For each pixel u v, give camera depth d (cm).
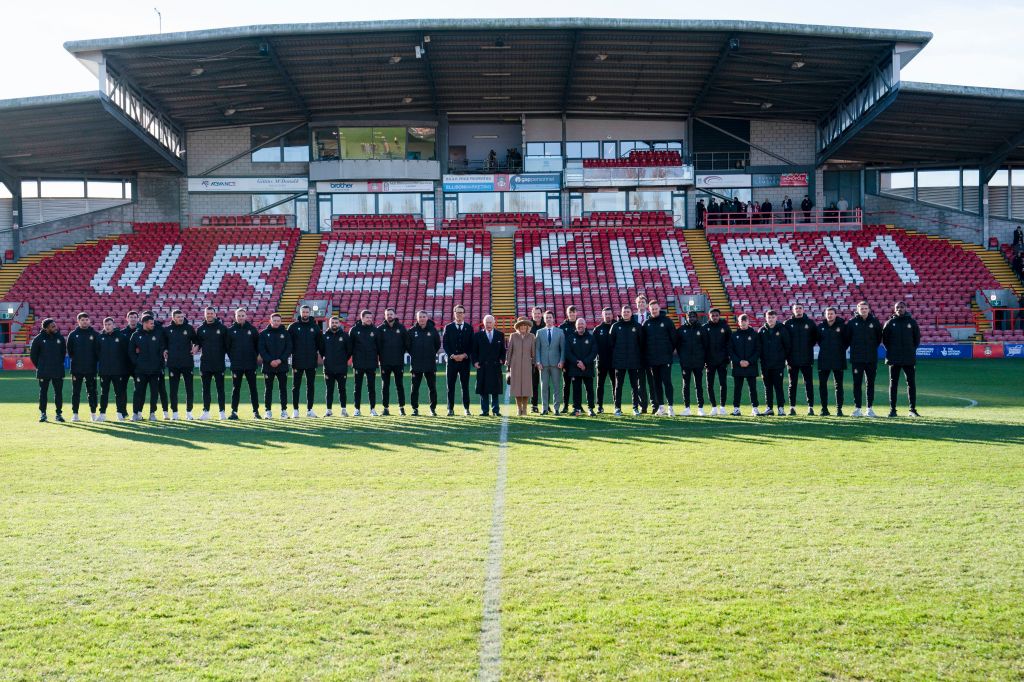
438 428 1272
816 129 3803
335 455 1023
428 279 3425
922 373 2319
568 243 3603
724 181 3794
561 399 1622
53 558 595
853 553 589
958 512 698
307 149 3772
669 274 3438
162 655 438
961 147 3606
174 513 724
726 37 2959
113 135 3206
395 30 2873
